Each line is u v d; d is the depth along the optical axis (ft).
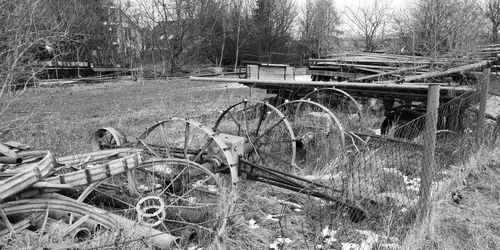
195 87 69.97
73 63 85.20
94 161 15.34
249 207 16.02
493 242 14.08
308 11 166.50
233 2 150.51
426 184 14.35
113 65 102.06
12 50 25.13
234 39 145.28
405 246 12.61
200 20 129.08
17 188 10.57
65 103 46.70
